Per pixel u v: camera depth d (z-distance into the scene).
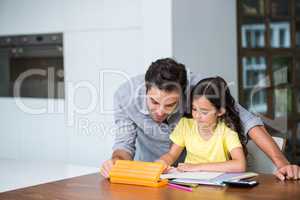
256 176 1.84
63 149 3.71
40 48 3.79
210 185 1.72
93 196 1.65
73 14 3.57
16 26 3.91
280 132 3.88
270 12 3.94
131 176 1.79
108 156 3.47
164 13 3.03
